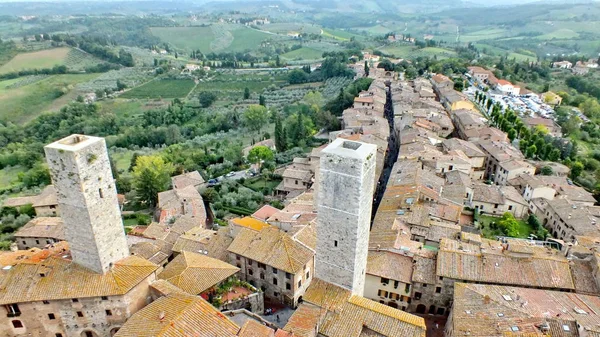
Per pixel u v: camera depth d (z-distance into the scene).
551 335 57.47
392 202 97.44
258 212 96.19
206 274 66.44
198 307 52.44
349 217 57.78
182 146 179.38
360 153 54.91
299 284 72.44
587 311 61.66
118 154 185.38
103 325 58.00
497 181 130.00
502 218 102.62
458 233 85.62
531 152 139.88
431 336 70.38
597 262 70.56
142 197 133.50
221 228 93.81
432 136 142.88
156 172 135.50
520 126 159.38
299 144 164.00
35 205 119.75
